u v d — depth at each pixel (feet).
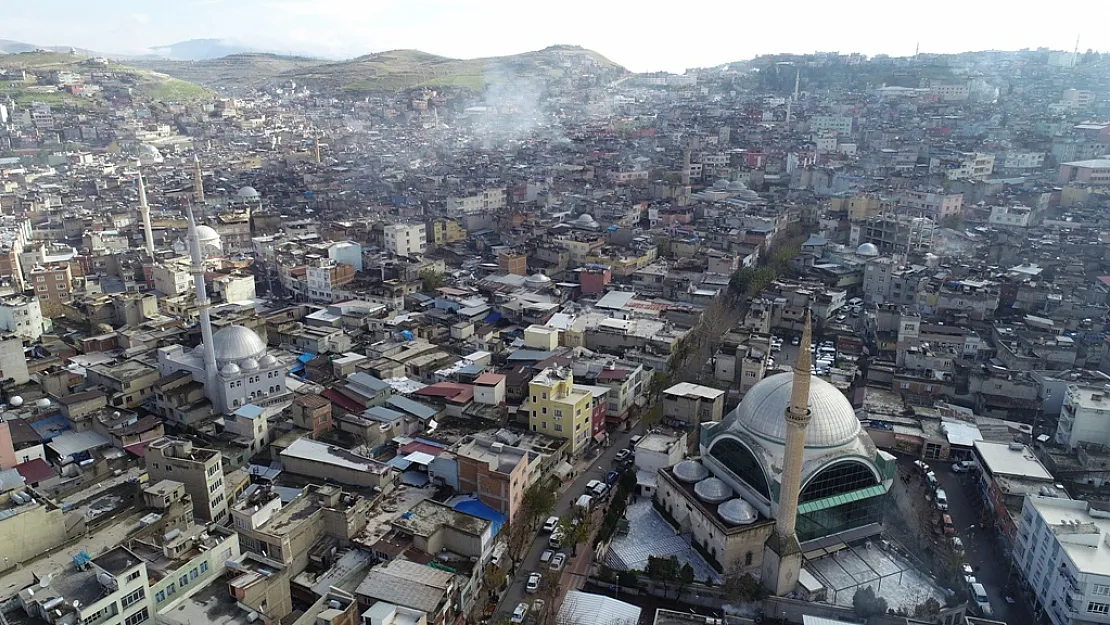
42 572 401.08
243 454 584.81
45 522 422.00
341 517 475.31
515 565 502.79
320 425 614.75
